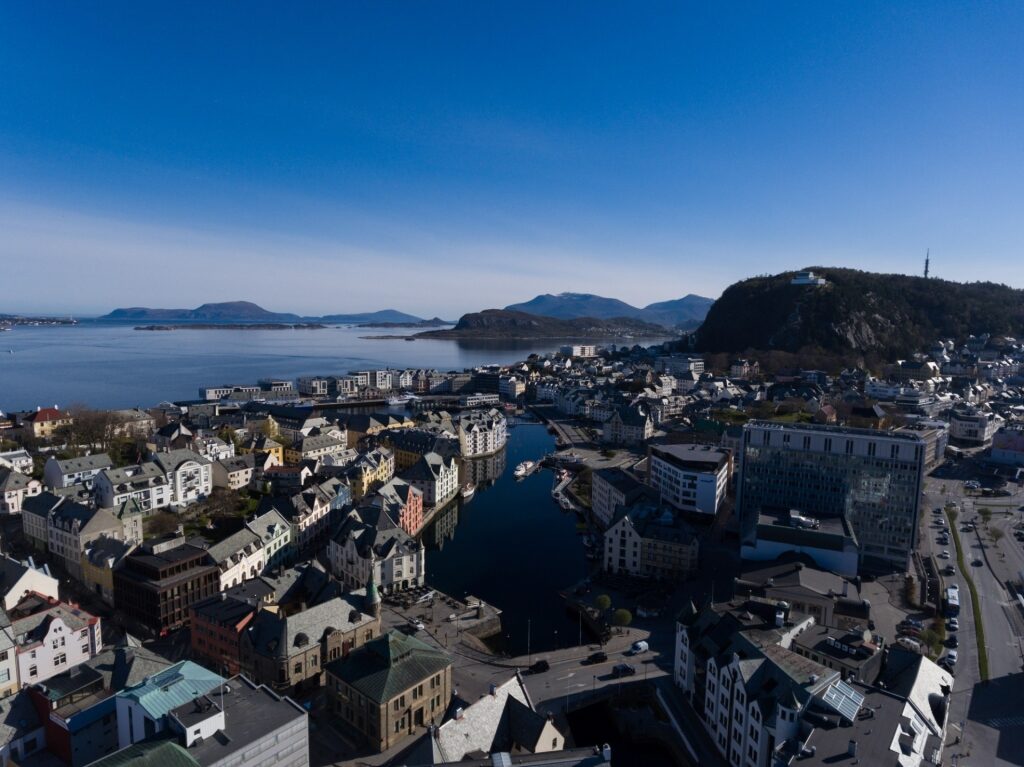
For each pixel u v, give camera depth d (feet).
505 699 331.16
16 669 392.68
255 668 414.41
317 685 420.36
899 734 306.55
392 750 356.18
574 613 554.46
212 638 447.83
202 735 279.69
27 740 322.34
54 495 652.89
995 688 414.62
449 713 340.18
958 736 363.15
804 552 569.23
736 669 351.05
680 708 408.05
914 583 581.12
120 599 521.24
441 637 494.18
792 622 412.98
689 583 586.86
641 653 471.62
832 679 334.85
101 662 349.82
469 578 625.41
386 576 569.64
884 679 383.65
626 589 580.71
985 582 587.27
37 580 479.41
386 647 375.86
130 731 304.09
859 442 652.48
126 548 545.03
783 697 321.52
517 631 524.52
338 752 354.74
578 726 408.26
